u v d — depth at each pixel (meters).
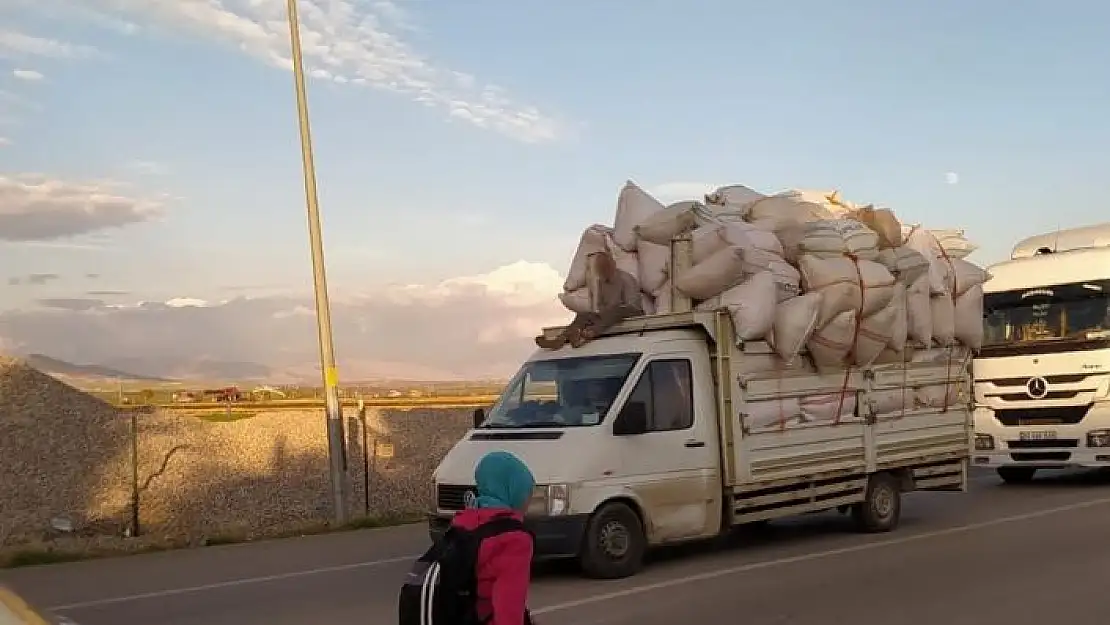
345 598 10.17
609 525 10.44
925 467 13.85
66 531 15.61
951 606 8.95
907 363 13.52
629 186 13.09
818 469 12.27
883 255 13.09
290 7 17.33
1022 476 19.72
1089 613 8.59
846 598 9.38
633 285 12.31
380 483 20.17
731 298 11.52
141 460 18.50
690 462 11.11
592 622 8.63
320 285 17.11
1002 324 18.72
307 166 17.20
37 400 19.02
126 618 9.55
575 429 10.62
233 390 87.38
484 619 3.88
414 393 98.75
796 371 12.16
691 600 9.43
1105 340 17.58
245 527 16.08
